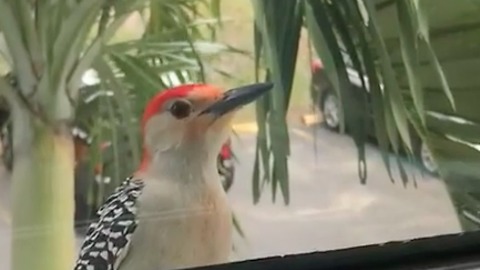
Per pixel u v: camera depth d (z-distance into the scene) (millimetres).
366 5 870
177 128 822
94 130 812
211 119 829
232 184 848
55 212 806
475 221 942
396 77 894
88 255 812
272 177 863
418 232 924
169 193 826
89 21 801
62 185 807
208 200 836
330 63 868
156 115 818
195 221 833
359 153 895
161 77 820
